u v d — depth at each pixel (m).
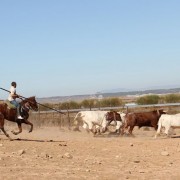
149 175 12.05
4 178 11.18
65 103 50.75
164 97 49.72
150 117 26.20
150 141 20.66
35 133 28.55
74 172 12.25
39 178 11.27
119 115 27.83
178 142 20.02
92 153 16.36
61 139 22.62
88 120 27.59
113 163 14.15
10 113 20.45
